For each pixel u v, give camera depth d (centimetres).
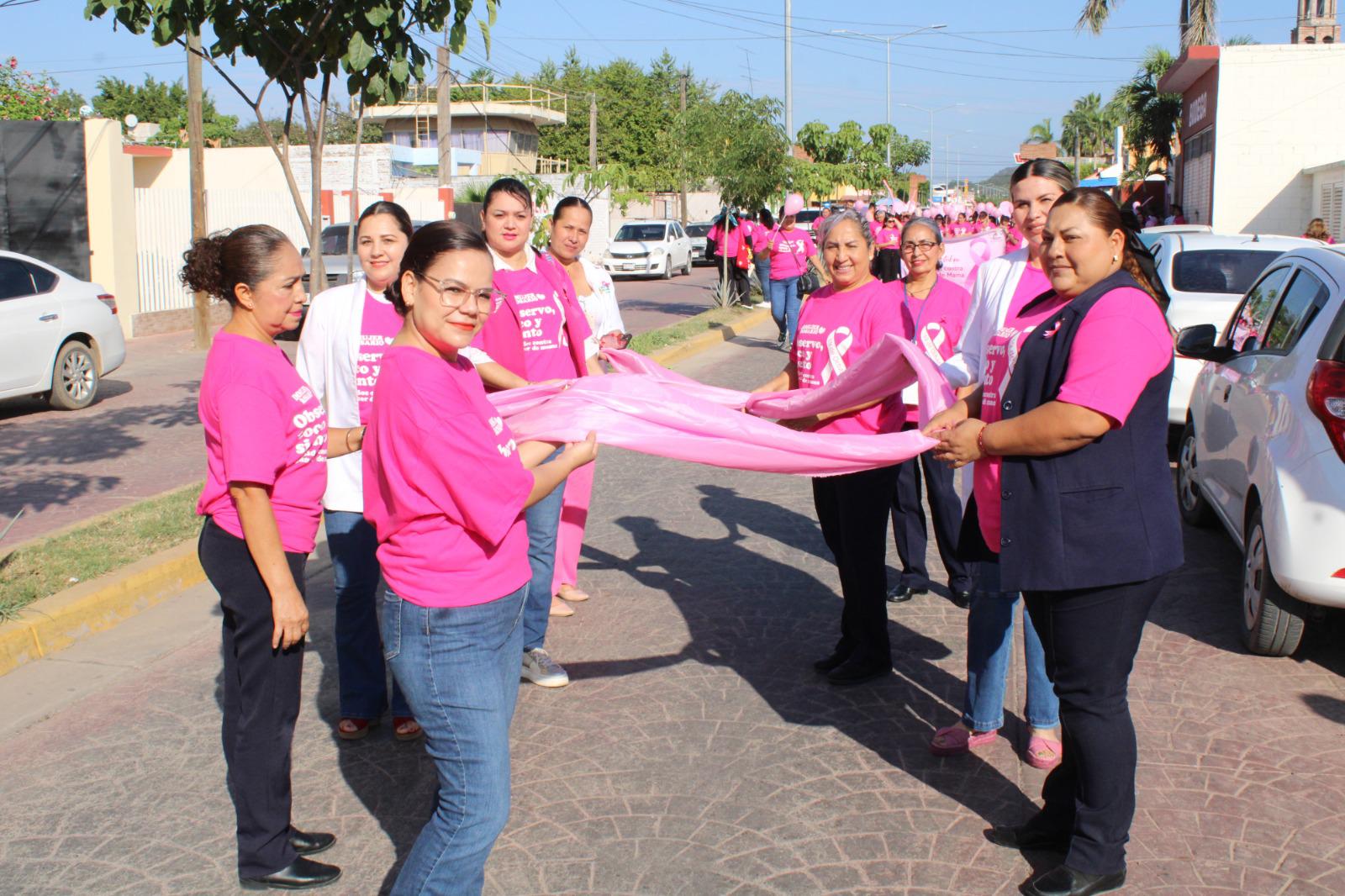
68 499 845
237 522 343
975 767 434
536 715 486
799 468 382
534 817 401
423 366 287
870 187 4197
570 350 549
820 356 508
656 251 3247
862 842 381
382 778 437
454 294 283
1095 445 328
